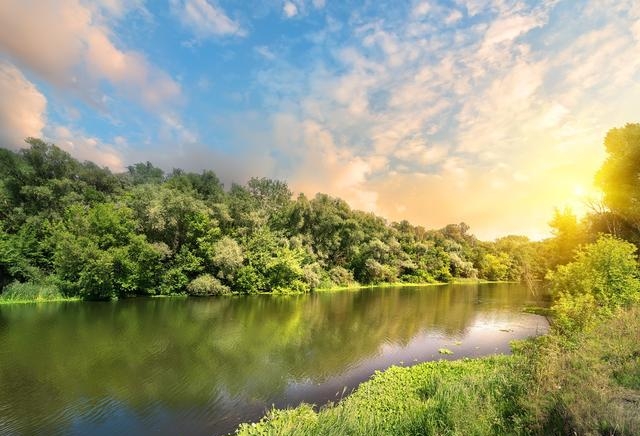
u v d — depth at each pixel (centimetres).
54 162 4550
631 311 1591
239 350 2098
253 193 7044
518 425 759
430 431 852
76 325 2511
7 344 2020
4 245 3553
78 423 1225
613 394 777
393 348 2234
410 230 9781
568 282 2180
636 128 3669
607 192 3862
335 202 7681
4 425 1200
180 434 1170
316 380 1658
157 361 1853
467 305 4284
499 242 11981
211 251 4753
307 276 5659
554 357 995
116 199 4894
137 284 4081
